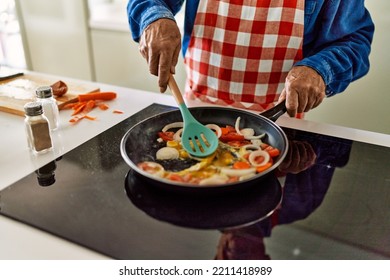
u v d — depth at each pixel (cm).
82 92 95
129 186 61
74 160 68
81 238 50
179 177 59
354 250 49
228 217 55
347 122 141
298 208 57
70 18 180
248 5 89
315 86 75
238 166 62
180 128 75
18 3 190
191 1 93
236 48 92
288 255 48
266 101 97
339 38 90
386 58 126
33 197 58
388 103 131
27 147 73
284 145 64
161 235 51
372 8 123
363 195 60
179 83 170
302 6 87
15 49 206
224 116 78
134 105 93
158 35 77
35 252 49
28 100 90
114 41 175
